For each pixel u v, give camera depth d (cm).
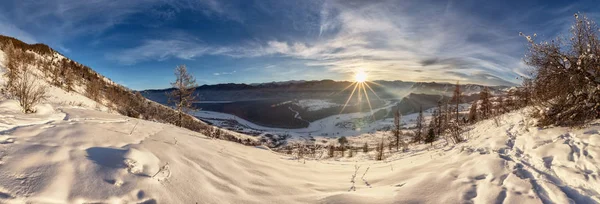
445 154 702
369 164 887
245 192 425
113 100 2719
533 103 701
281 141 7988
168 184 364
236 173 504
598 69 549
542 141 525
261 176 525
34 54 3428
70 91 2242
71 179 298
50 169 303
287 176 573
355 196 390
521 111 966
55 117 529
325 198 403
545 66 631
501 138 645
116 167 352
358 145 6875
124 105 2619
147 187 335
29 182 273
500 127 873
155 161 418
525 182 360
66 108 665
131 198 304
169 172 400
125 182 327
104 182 313
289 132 12488
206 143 717
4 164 290
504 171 411
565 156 425
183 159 477
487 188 361
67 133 416
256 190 442
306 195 441
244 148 933
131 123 648
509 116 1067
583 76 565
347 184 523
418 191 383
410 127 8538
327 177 622
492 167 434
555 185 341
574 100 592
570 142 468
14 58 1303
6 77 1058
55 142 374
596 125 507
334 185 519
